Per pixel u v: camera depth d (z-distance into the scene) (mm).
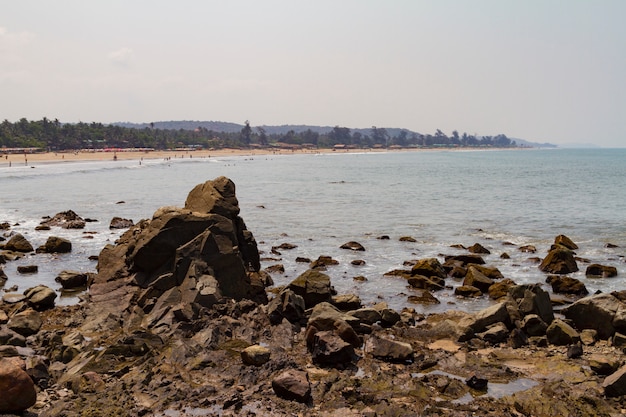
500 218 52844
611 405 12938
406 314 21656
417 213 56594
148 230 23188
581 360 16266
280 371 14953
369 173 133750
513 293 21062
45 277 27922
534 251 36000
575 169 157000
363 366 15727
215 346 17078
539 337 18375
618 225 48094
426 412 12609
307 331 17406
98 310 20484
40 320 19578
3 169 115438
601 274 29641
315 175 124250
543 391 13859
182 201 65125
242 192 80438
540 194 77938
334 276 29500
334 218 52562
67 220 47219
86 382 13961
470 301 24875
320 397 13430
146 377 14219
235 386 14039
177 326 18297
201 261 21734
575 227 47125
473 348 17625
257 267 27125
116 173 118438
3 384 11695
